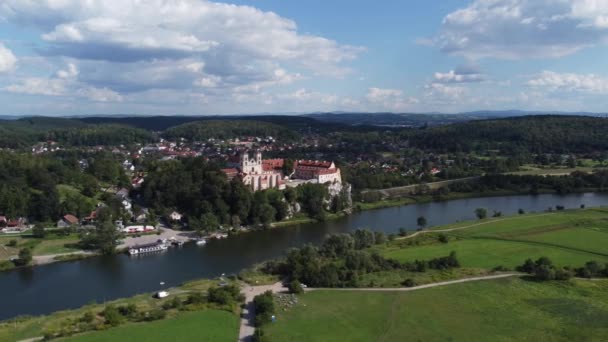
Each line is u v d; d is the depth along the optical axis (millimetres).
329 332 131375
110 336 127000
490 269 185250
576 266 188250
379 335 129750
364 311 145375
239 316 142750
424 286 166875
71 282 186625
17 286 182250
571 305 148250
